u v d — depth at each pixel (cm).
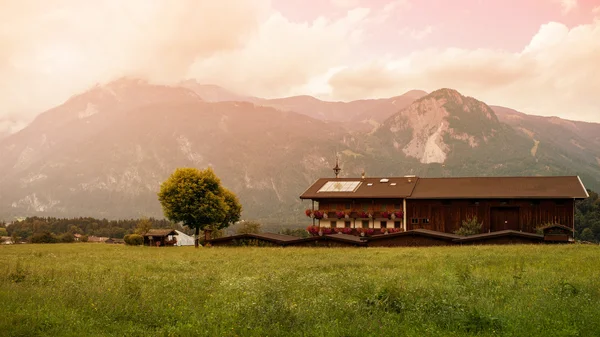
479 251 3741
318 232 8088
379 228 7931
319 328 1273
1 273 2280
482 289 1781
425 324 1319
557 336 1209
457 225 7594
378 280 2022
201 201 8169
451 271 2350
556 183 7650
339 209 8281
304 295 1712
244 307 1438
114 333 1248
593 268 2433
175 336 1237
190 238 12125
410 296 1598
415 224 7794
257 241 5625
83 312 1412
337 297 1636
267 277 2116
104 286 1805
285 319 1347
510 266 2552
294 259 3494
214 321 1334
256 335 1234
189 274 2555
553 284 1856
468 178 8338
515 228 7350
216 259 3675
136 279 2139
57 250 5716
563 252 3541
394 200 7994
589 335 1237
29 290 1695
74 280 2089
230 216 10906
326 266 2878
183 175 8256
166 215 8206
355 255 3750
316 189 8575
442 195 7631
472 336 1241
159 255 4409
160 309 1479
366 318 1367
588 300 1547
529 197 7188
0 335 1183
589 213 11781
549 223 7162
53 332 1232
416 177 8744
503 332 1261
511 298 1627
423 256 3425
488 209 7469
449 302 1509
